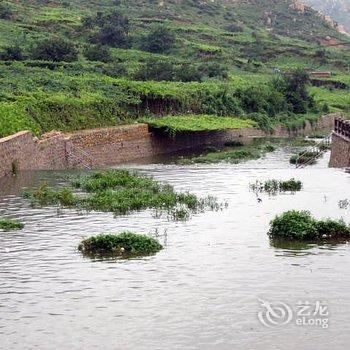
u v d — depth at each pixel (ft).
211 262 94.53
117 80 330.75
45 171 192.24
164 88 335.26
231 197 145.28
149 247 100.89
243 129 365.20
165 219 123.03
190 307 77.46
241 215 125.80
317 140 350.64
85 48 446.19
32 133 218.79
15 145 187.93
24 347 68.03
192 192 152.56
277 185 156.76
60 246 103.96
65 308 77.97
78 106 270.67
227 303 78.48
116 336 70.18
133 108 310.45
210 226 116.78
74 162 234.99
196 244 104.47
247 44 639.35
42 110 249.34
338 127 227.61
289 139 359.87
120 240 101.86
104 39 506.89
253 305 77.71
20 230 114.52
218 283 85.30
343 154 209.26
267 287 83.41
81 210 132.16
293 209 123.75
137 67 418.92
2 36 433.07
